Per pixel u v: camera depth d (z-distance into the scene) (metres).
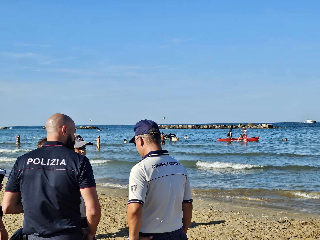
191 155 27.02
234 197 10.79
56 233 2.57
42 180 2.60
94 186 2.66
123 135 79.88
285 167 18.33
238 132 88.75
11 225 7.12
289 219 7.83
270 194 11.18
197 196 11.07
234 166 18.83
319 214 8.38
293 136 59.12
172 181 2.79
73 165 2.62
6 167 19.22
